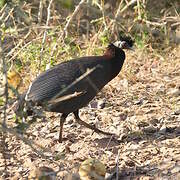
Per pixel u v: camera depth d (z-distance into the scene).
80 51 14.37
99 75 10.55
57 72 10.38
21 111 8.73
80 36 16.22
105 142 10.52
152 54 15.07
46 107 8.88
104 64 10.72
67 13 15.77
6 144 10.23
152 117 11.33
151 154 9.72
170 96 12.45
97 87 10.62
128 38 11.88
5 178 9.25
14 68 13.04
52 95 10.05
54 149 10.34
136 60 14.85
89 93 10.38
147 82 13.54
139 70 14.38
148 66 14.52
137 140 10.42
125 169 9.30
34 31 14.13
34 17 15.57
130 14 15.64
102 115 11.70
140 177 8.97
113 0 17.44
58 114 11.84
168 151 9.71
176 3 16.98
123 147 10.18
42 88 10.15
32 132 11.04
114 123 11.26
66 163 9.66
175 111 11.55
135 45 15.20
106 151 10.05
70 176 8.62
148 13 15.98
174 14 16.69
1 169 9.58
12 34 13.98
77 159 9.80
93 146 10.35
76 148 10.32
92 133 10.95
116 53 11.04
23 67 13.64
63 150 10.24
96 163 8.64
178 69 14.17
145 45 15.03
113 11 16.11
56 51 13.73
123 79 13.63
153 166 9.28
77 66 10.46
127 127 10.96
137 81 13.62
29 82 12.90
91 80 10.40
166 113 11.50
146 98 12.43
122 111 11.82
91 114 11.82
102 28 15.93
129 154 9.80
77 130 11.15
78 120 10.79
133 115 11.56
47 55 13.69
